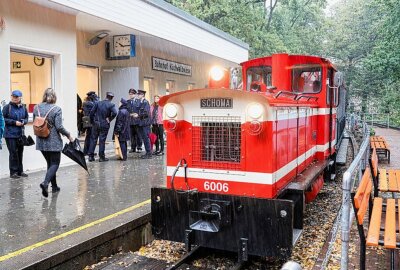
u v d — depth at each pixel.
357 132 19.16
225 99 4.49
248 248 4.37
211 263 4.74
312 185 6.04
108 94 9.60
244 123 4.40
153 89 15.59
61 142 6.39
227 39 17.50
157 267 4.55
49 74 9.01
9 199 6.11
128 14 10.73
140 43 14.13
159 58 15.78
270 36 28.70
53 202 5.96
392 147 15.55
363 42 39.47
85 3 9.09
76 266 4.32
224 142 4.55
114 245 4.88
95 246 4.55
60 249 4.15
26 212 5.45
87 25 10.95
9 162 7.57
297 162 5.63
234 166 4.51
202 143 4.65
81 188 6.88
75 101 9.45
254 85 7.23
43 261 3.90
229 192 4.54
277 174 4.55
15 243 4.32
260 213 4.29
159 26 12.19
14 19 7.83
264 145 4.35
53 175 6.30
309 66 7.16
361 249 3.85
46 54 8.82
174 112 4.64
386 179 6.32
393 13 17.48
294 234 4.55
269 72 7.11
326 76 7.23
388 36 17.98
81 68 12.63
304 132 6.13
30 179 7.51
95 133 9.69
